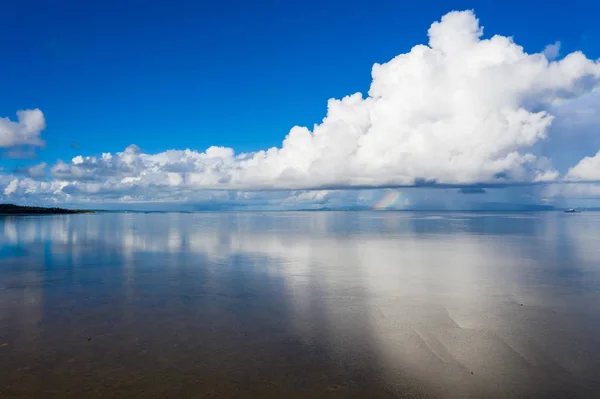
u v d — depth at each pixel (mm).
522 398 7855
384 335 11234
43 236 43812
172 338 11055
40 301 15008
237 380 8578
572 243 34438
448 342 10672
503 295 15625
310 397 7902
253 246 33844
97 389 8188
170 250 30938
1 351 10133
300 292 16359
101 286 17609
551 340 10758
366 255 27500
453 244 34312
